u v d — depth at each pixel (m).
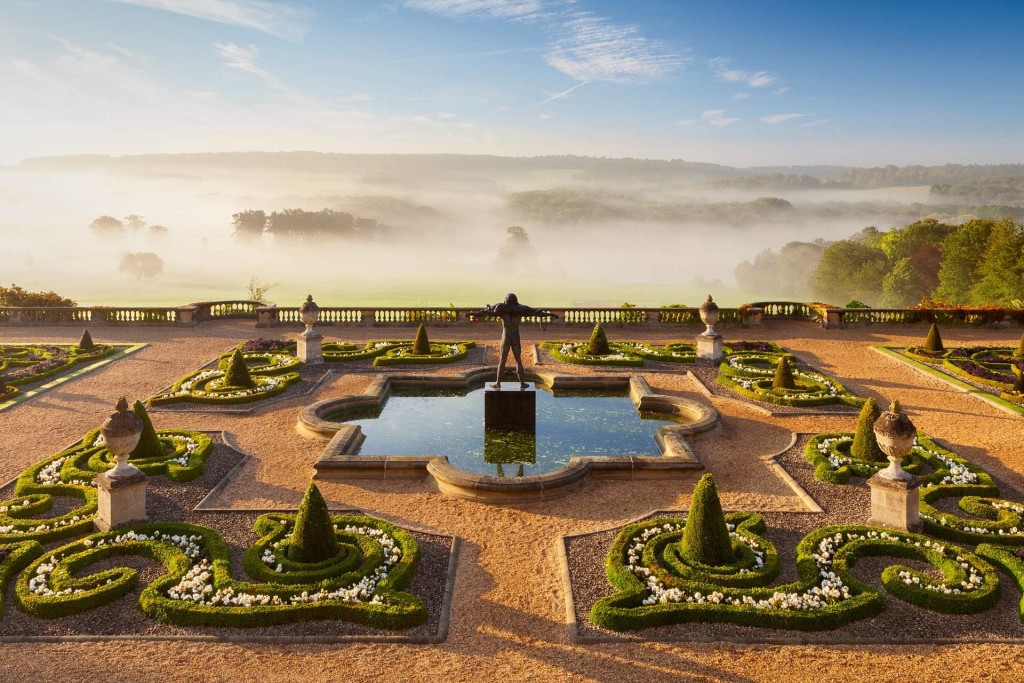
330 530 17.30
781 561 17.45
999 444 26.38
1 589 15.85
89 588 15.71
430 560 17.66
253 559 16.98
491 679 13.21
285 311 54.38
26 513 19.69
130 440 18.75
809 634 14.53
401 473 23.41
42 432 27.64
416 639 14.41
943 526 18.77
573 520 20.25
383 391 33.94
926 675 13.20
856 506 20.84
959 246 104.00
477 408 32.59
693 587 15.90
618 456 24.03
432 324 52.75
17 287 56.97
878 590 16.11
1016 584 16.27
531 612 15.50
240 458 24.88
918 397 33.31
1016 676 13.14
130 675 13.14
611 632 14.65
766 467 24.23
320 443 26.75
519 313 29.19
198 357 41.78
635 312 53.22
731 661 13.69
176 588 15.72
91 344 42.34
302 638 14.36
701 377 37.25
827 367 39.94
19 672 13.16
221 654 13.87
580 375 35.81
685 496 21.89
